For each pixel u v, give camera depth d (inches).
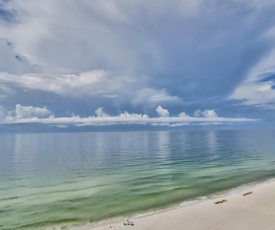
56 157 2940.5
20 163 2438.5
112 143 5757.9
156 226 727.1
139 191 1205.1
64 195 1174.3
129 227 724.7
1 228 776.3
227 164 2071.9
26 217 871.7
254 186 1245.7
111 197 1112.8
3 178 1670.8
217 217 792.3
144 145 4810.5
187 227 714.8
